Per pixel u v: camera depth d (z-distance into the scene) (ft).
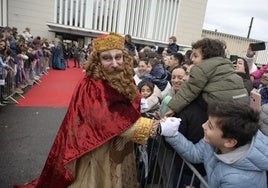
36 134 14.93
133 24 115.65
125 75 5.51
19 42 27.48
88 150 5.03
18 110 19.42
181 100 6.39
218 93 6.05
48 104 22.15
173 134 5.81
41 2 88.89
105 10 107.24
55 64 48.21
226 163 4.63
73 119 5.30
